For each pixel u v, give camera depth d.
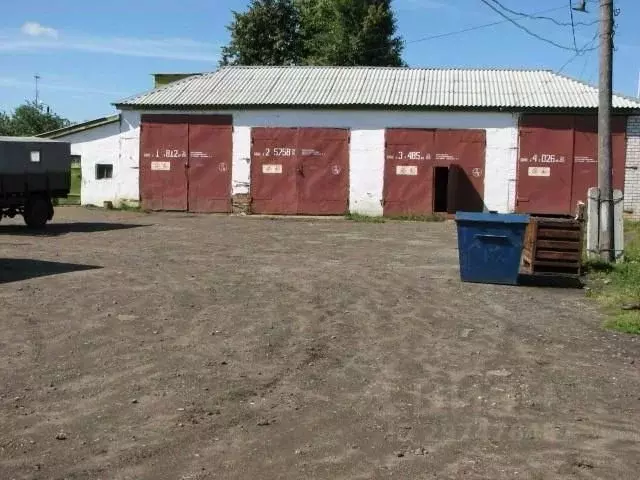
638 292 11.98
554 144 27.77
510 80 30.64
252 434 5.52
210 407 6.08
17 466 4.82
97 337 8.28
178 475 4.74
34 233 20.50
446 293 11.88
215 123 29.83
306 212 29.42
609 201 15.39
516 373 7.41
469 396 6.62
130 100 30.31
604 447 5.45
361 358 7.79
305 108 29.11
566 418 6.11
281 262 15.19
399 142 28.69
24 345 7.88
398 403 6.36
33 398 6.20
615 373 7.51
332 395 6.52
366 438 5.50
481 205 28.33
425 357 7.92
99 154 30.83
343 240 20.41
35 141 21.39
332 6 53.72
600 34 15.53
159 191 30.36
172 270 13.55
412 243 19.86
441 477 4.81
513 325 9.66
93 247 17.20
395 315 10.00
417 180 28.66
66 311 9.61
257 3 52.56
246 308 10.13
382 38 52.38
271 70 33.34
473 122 28.23
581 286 12.96
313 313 9.94
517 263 12.88
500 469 4.98
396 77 31.75
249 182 29.69
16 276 12.41
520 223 12.77
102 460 4.96
